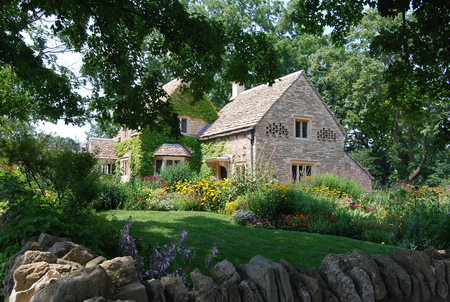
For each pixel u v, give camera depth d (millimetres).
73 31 8078
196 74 8594
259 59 7898
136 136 21812
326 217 10266
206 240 7609
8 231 3922
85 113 9172
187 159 22609
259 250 6844
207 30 7016
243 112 21500
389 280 3240
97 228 5312
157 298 2527
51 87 8102
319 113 20922
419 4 6383
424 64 7383
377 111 8531
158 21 6918
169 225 9391
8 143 6125
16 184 5598
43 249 3398
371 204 12562
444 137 7488
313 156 20328
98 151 6656
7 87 9977
